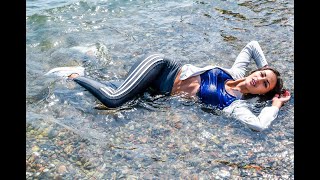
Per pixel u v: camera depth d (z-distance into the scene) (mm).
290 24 6863
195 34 6617
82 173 3613
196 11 7660
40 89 4930
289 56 5754
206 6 7934
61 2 7953
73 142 4016
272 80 4699
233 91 4781
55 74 5195
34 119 4293
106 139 4098
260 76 4711
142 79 4762
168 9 7797
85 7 7742
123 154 3871
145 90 4973
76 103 4703
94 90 4691
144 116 4520
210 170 3678
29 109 4516
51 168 3654
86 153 3869
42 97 4773
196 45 6223
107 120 4426
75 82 5078
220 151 3951
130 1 8164
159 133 4223
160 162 3773
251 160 3826
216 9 7762
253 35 6520
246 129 4312
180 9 7781
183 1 8258
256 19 7195
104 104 4637
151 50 6055
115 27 6898
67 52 5914
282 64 5547
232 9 7738
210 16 7391
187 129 4301
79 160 3779
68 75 5172
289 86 5078
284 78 5242
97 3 7934
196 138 4152
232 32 6664
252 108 4734
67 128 4223
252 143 4078
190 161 3795
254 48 5227
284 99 4723
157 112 4605
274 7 7762
